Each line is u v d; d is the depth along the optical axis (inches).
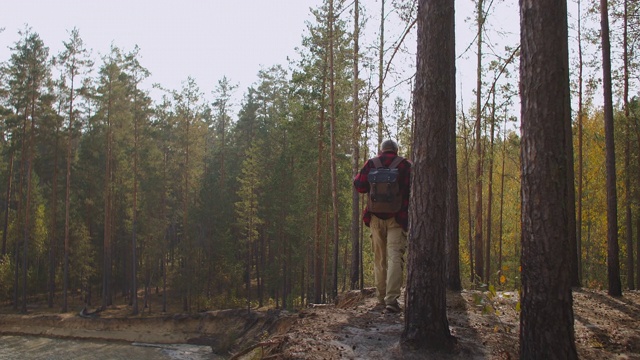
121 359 1116.5
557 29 161.5
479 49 440.8
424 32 193.9
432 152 187.9
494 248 1331.2
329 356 184.2
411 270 188.7
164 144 1843.0
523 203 164.7
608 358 202.8
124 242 1969.7
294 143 1244.5
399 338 203.8
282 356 189.5
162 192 1723.7
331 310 273.0
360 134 340.5
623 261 1243.8
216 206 1780.3
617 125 828.6
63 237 1841.8
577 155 1099.3
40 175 1898.4
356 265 940.6
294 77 1067.3
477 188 853.2
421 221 187.0
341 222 1379.2
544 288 157.6
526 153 163.9
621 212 1010.7
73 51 1593.3
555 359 155.0
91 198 1902.1
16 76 1604.3
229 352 1108.5
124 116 1626.5
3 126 1803.6
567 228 159.9
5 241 1788.9
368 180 256.8
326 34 967.0
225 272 1754.4
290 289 1795.0
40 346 1270.9
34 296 1951.3
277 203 1630.2
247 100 2132.1
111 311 1701.5
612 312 295.0
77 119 1647.4
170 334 1316.4
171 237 2250.2
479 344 201.6
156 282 1962.4
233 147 2132.1
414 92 196.1
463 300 296.0
